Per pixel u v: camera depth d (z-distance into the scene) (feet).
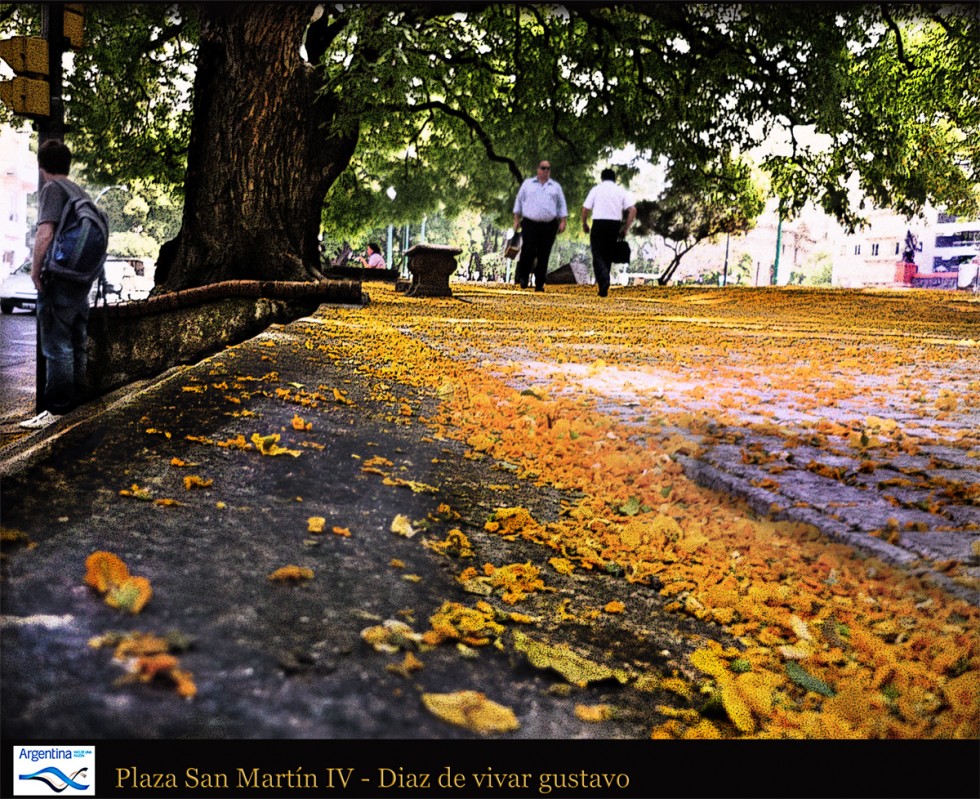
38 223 23.54
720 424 16.84
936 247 221.66
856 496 12.46
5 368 37.88
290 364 20.72
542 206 63.00
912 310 58.23
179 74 73.05
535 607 9.49
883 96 71.20
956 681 8.18
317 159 41.65
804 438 15.90
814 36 64.08
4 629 6.30
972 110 71.41
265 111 39.19
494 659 7.75
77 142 76.43
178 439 12.39
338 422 15.56
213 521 9.42
